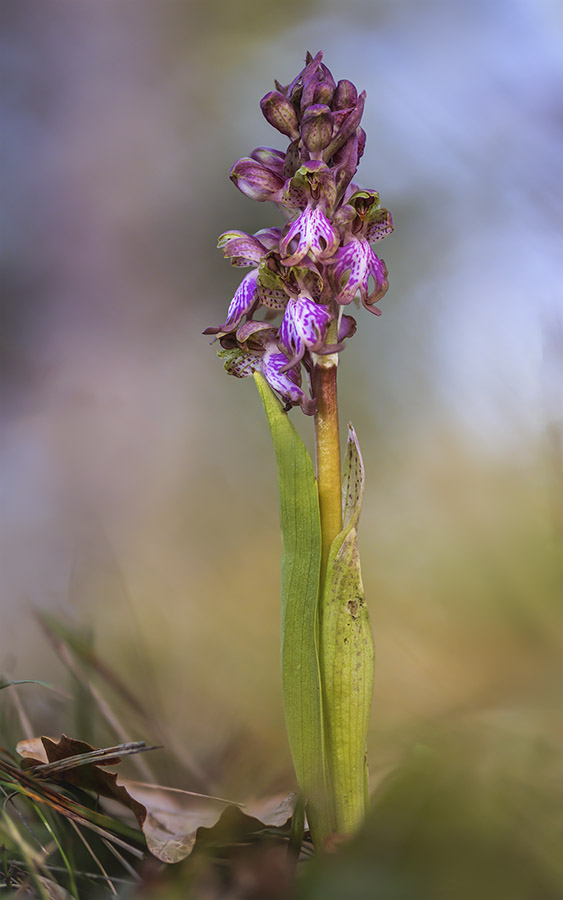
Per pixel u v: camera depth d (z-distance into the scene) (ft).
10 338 7.16
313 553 2.87
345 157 2.95
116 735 3.06
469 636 3.41
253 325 2.97
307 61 2.96
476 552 3.48
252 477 5.96
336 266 2.93
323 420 2.92
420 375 4.95
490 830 2.62
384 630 3.57
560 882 2.60
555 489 3.23
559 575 3.29
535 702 3.05
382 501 4.43
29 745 2.93
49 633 3.13
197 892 2.74
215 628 3.83
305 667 2.86
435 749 2.68
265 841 2.87
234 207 9.06
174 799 2.95
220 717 3.32
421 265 6.46
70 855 2.80
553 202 4.67
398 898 2.62
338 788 2.87
